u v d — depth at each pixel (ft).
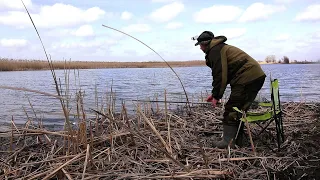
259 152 15.65
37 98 46.78
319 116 22.89
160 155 15.01
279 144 15.47
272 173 13.46
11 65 155.94
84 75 121.90
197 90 54.90
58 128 24.25
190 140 17.66
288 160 14.49
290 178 13.24
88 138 17.34
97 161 14.43
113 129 18.75
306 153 15.44
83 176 12.27
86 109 27.66
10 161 15.14
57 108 36.17
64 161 14.38
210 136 18.92
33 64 159.22
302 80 81.46
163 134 18.04
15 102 41.88
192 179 12.42
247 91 15.94
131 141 16.62
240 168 13.74
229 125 16.14
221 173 12.78
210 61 16.40
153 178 12.47
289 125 20.16
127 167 14.10
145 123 19.58
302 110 25.34
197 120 21.72
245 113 15.53
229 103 16.19
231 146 16.03
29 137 19.19
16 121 28.22
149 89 58.13
